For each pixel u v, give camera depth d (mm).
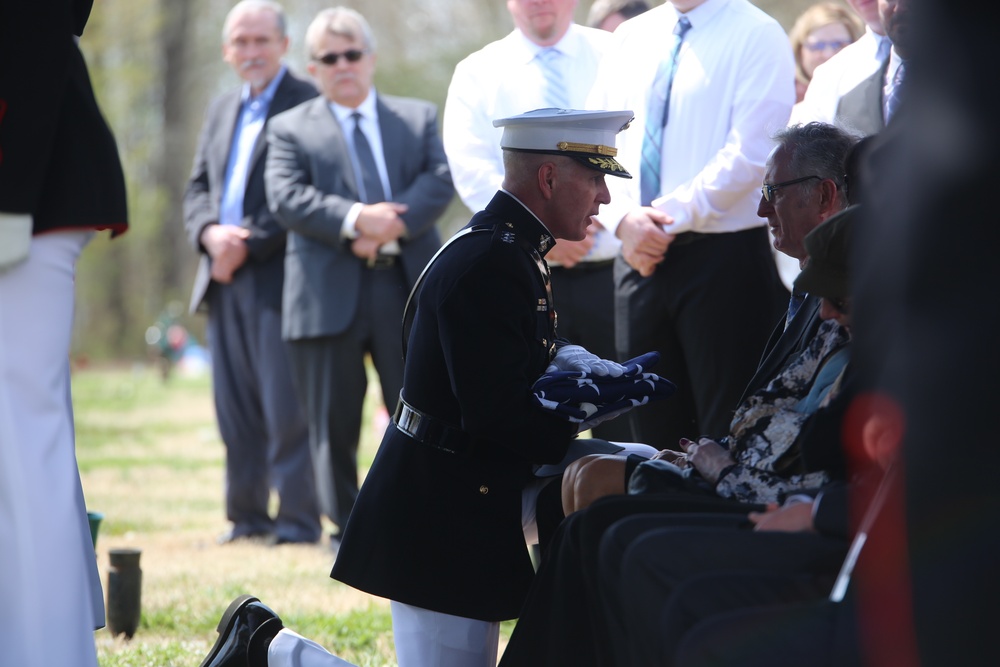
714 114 12719
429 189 16844
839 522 6578
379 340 16625
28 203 7434
